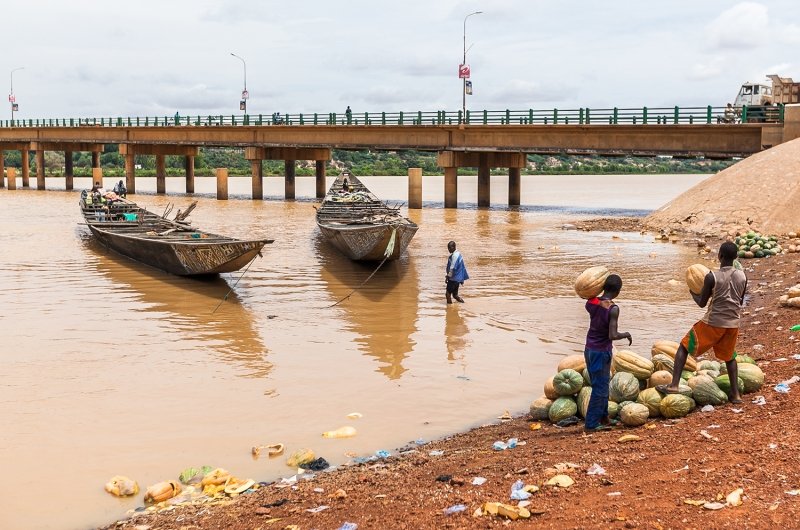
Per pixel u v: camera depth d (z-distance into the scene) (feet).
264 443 35.09
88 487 30.68
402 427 36.83
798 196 111.24
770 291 63.98
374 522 24.23
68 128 264.31
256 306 66.08
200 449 34.50
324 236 100.37
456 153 180.04
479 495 25.58
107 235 95.14
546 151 165.89
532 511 23.43
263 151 214.90
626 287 73.10
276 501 27.40
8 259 92.48
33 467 32.65
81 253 97.76
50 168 522.47
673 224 122.21
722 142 145.38
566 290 72.38
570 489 25.00
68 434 36.37
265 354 50.37
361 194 138.51
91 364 47.96
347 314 62.75
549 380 36.09
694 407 33.04
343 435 35.65
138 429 36.96
